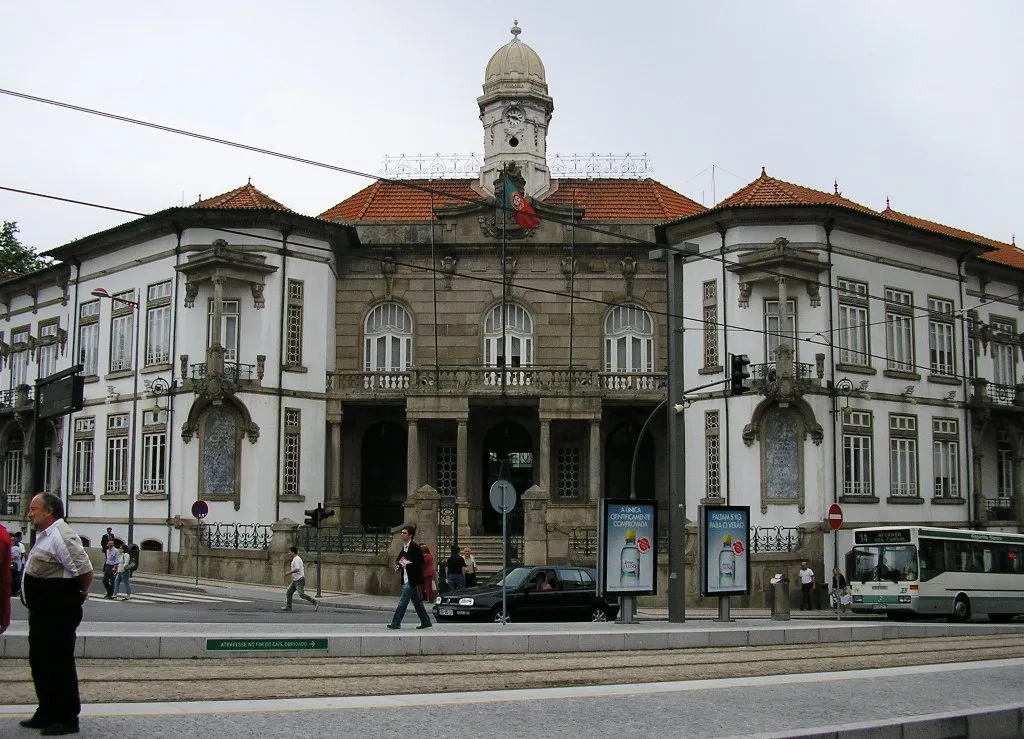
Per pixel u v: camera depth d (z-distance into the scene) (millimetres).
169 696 13445
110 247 48625
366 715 12672
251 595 35156
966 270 49688
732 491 42500
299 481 44438
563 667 17188
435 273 47969
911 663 19812
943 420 47125
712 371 43594
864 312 44312
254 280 43688
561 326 47625
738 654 19891
